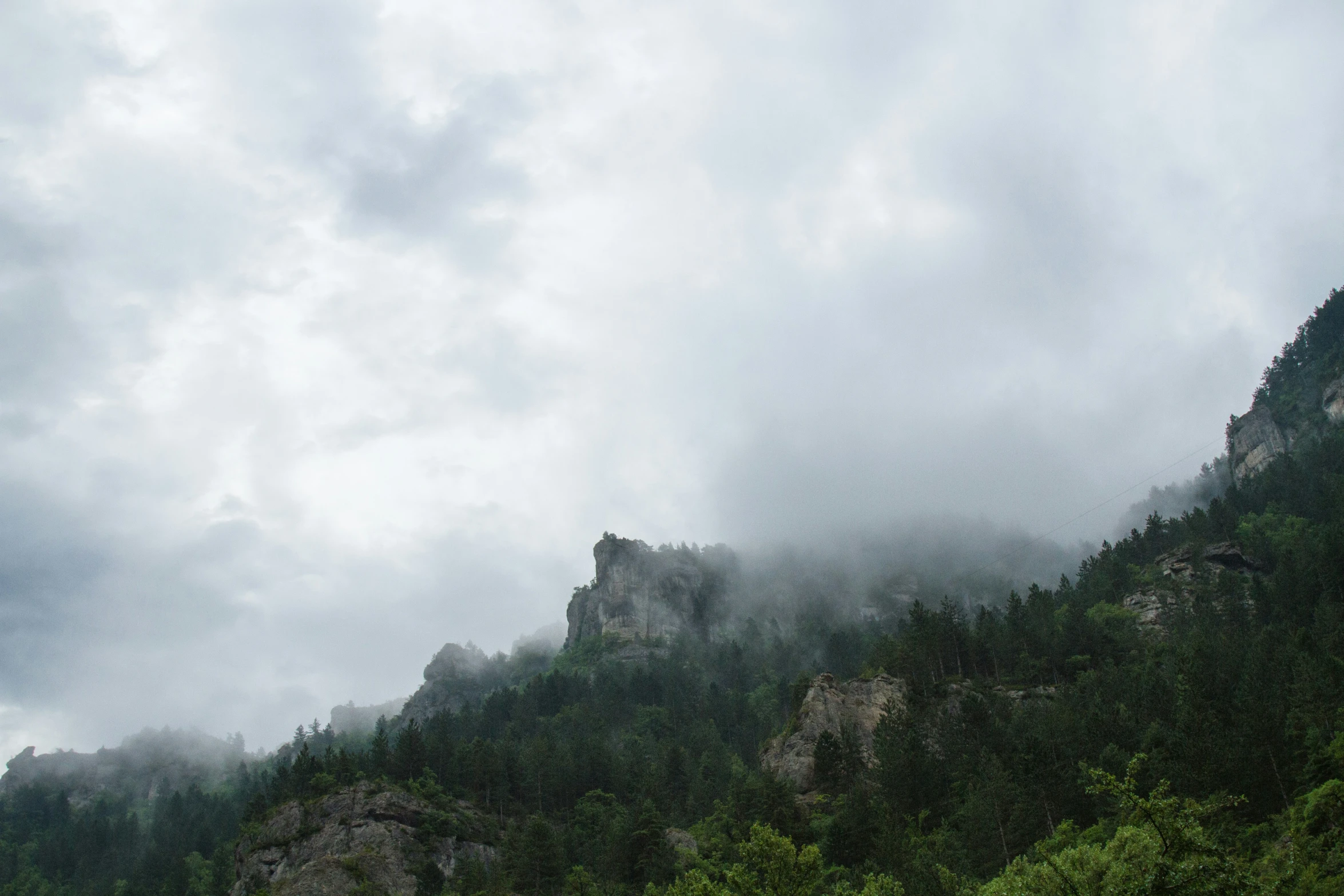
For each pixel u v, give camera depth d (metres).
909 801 110.25
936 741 127.69
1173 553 187.38
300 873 120.62
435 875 123.00
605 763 160.00
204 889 154.88
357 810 132.12
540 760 158.38
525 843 118.25
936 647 156.50
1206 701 102.25
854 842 101.88
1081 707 123.56
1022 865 62.94
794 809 111.38
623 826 122.38
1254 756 83.75
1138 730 106.19
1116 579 185.75
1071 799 92.69
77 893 185.25
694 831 129.12
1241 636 136.75
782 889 64.44
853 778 125.44
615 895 107.62
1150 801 44.44
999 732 118.19
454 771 152.12
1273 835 74.62
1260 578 169.62
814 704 146.62
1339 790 69.56
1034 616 166.62
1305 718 89.75
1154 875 41.41
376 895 118.12
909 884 81.50
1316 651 111.12
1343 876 57.66
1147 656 145.50
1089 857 52.72
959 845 91.75
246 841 135.00
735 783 138.50
